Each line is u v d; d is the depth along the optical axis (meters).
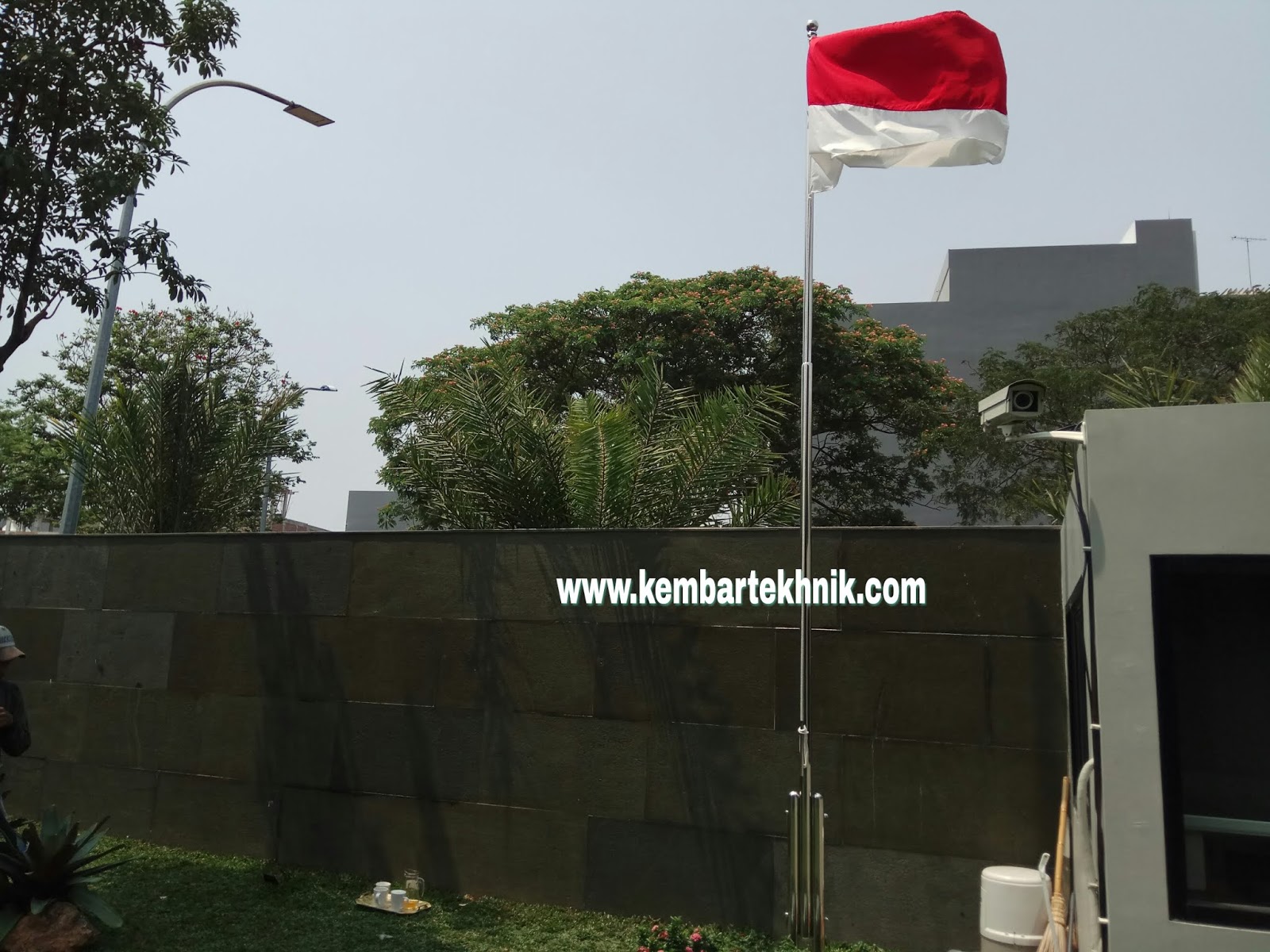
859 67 6.65
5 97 8.07
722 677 6.62
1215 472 4.26
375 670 7.67
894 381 28.20
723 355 26.44
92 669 8.77
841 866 6.11
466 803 7.18
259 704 8.04
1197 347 25.08
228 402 11.61
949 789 5.99
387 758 7.49
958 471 28.77
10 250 8.10
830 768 6.24
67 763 8.69
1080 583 4.80
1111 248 60.41
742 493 9.10
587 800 6.83
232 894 6.93
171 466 10.96
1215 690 4.18
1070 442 4.79
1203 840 4.11
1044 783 5.83
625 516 8.51
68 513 11.01
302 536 8.15
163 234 8.52
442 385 9.73
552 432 9.16
